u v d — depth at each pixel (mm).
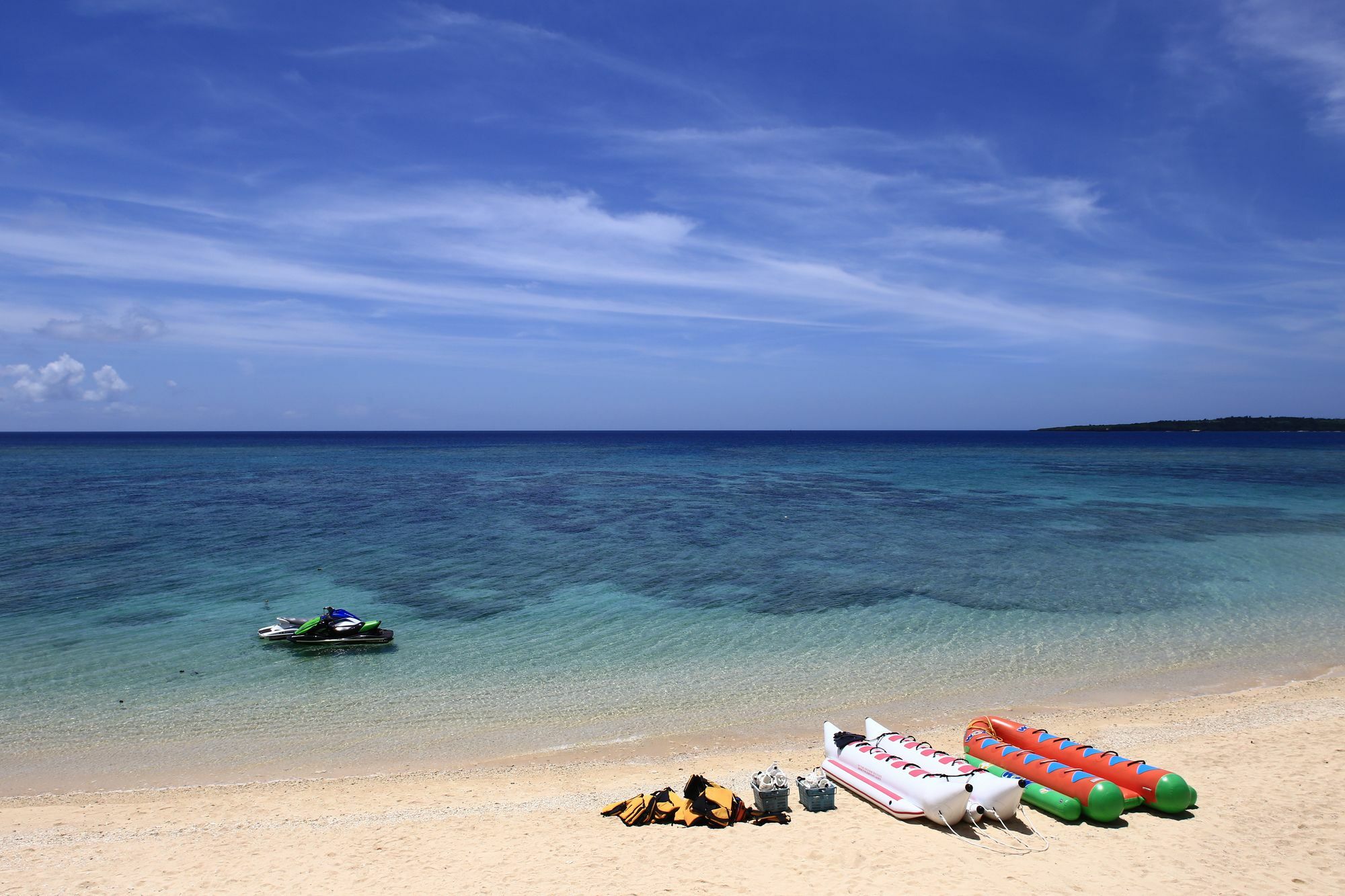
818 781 10898
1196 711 15016
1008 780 10250
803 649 19422
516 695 16188
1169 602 24094
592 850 9625
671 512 46406
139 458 106625
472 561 30297
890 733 12617
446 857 9492
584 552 32438
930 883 8617
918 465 96188
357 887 8742
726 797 10719
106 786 12031
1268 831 9828
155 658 18344
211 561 29750
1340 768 11828
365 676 17328
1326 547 33562
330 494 56031
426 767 12781
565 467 92375
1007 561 30531
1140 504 49969
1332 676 17328
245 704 15570
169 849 9844
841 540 35688
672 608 23297
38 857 9633
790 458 114938
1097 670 17812
